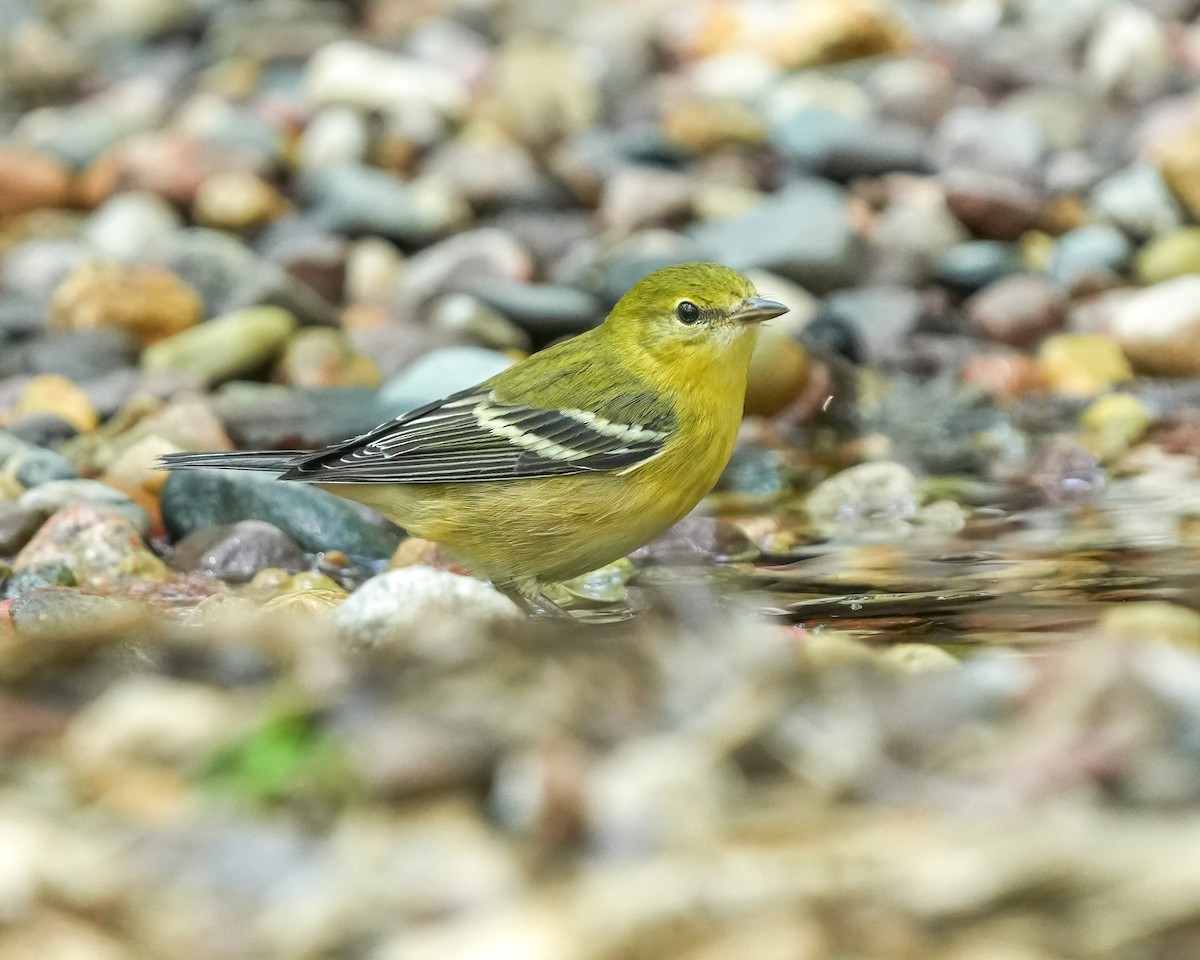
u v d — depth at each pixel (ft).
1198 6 91.81
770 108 81.35
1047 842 19.29
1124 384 58.08
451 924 19.03
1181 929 17.84
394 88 82.02
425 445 36.29
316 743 23.59
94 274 60.54
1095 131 79.00
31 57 90.17
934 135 79.56
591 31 93.86
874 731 23.26
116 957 18.76
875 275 66.18
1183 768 21.53
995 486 47.50
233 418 52.24
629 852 20.44
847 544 41.55
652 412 36.04
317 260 64.85
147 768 23.63
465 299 61.52
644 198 69.51
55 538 40.01
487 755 22.35
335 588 38.37
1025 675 24.84
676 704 24.77
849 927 18.31
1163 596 34.65
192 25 99.09
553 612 36.40
